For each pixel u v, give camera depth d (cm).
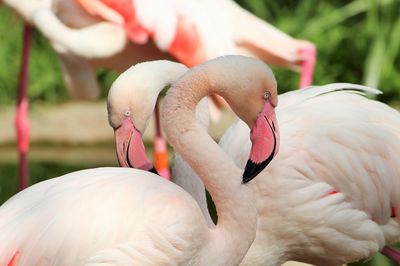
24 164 1155
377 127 756
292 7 1628
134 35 1105
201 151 611
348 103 765
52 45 1140
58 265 576
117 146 648
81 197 589
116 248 581
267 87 611
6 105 1536
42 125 1440
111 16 1109
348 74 1545
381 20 1545
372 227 756
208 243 609
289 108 765
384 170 754
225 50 1112
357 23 1595
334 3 1606
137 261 586
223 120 1370
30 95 1527
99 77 1548
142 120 647
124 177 605
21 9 1136
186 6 1117
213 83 605
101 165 1290
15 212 593
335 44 1559
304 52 1132
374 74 1473
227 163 614
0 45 1600
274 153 615
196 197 685
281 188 736
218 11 1128
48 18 1123
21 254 575
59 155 1370
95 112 1454
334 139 747
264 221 744
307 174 739
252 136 618
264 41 1129
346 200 749
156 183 608
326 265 775
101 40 1112
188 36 1111
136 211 589
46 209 586
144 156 647
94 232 581
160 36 1104
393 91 1486
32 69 1557
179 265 599
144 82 644
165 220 591
